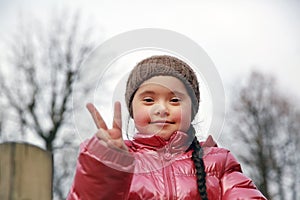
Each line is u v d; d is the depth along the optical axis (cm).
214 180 292
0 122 2128
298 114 3077
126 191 241
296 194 2877
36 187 284
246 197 287
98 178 235
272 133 3003
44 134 2120
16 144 286
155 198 277
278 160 2925
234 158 304
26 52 2269
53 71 2230
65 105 2178
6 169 284
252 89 3142
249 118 3034
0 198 281
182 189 281
